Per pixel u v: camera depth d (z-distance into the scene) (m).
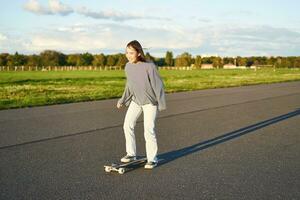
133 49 5.74
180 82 32.19
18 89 23.20
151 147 5.95
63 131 9.03
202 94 19.95
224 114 12.09
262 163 6.22
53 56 108.06
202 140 8.05
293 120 10.95
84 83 30.58
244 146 7.51
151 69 5.73
